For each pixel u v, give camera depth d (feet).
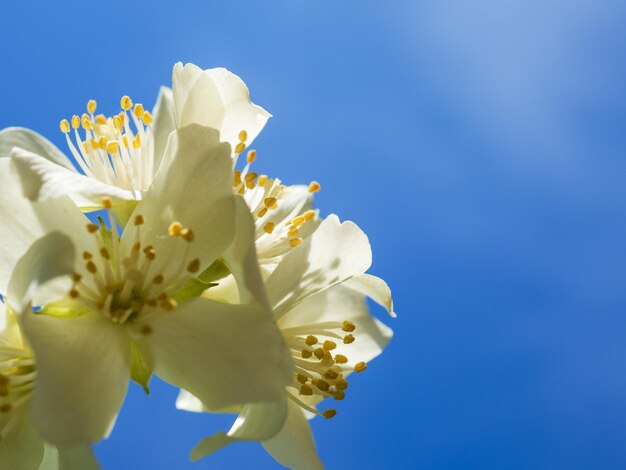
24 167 0.48
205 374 0.48
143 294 0.49
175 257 0.49
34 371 0.49
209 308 0.49
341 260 0.52
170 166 0.50
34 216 0.49
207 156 0.49
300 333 0.54
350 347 0.59
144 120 0.55
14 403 0.49
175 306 0.49
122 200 0.50
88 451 0.46
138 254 0.49
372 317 0.59
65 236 0.46
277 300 0.51
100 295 0.49
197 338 0.48
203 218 0.49
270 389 0.47
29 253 0.47
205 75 0.53
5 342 0.50
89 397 0.46
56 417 0.45
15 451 0.49
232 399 0.47
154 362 0.48
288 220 0.55
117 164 0.54
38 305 0.48
